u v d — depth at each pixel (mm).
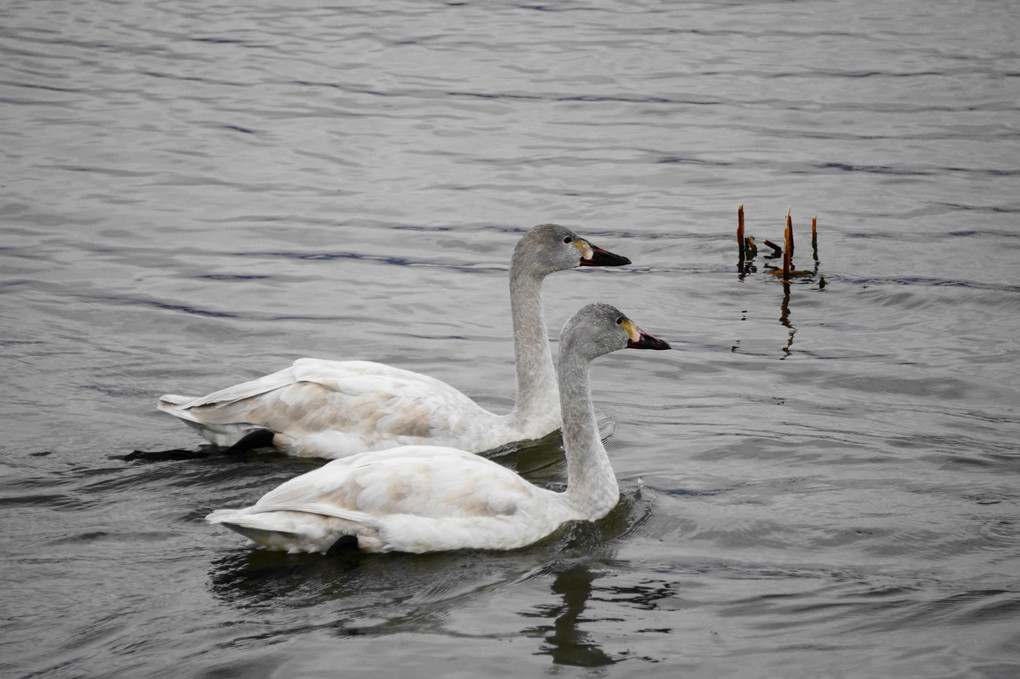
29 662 8539
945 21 34531
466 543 10445
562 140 25297
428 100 27781
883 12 35719
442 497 10508
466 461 10836
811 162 24047
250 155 24047
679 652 8852
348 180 22969
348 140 25109
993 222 20734
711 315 17281
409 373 13164
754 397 14344
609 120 26578
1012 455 12586
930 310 17250
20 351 15188
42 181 22062
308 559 10211
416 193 22344
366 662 8625
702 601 9656
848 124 26250
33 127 25000
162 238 19875
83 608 9273
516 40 32844
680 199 22234
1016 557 10414
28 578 9703
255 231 20359
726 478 12102
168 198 21656
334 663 8594
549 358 13617
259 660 8602
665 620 9336
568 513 11133
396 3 36719
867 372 15023
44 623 9039
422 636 9008
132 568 9953
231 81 28781
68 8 34719
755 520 11133
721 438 13102
